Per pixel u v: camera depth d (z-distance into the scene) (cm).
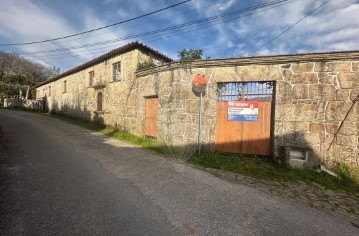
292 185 503
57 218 290
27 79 4156
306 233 302
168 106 836
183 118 791
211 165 609
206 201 374
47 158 561
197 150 753
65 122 1457
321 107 636
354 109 608
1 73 4381
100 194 370
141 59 1084
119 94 1175
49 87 2395
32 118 1619
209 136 750
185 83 790
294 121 658
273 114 690
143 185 423
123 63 1151
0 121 1295
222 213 336
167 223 297
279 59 667
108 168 512
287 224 321
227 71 730
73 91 1769
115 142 845
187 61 772
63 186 393
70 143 769
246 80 707
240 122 728
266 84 704
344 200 441
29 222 276
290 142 660
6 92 3850
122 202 347
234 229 295
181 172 523
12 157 552
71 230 265
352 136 608
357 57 602
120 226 281
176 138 802
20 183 394
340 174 582
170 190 409
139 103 1004
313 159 636
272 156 683
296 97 657
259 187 467
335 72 625
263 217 335
